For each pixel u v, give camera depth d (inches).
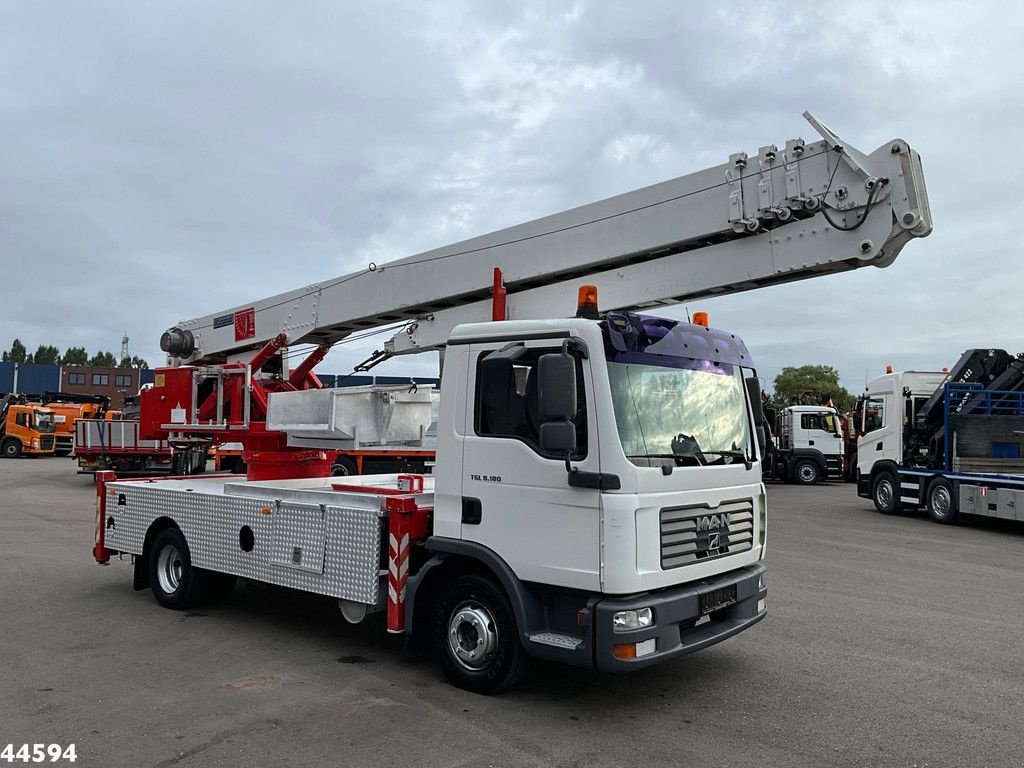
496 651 191.2
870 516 631.2
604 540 170.6
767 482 1058.7
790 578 358.0
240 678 208.5
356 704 188.9
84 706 186.4
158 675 210.4
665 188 314.7
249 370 322.3
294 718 179.3
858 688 205.5
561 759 158.4
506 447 188.9
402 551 206.8
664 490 179.2
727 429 209.6
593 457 174.1
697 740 169.3
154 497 295.7
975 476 553.3
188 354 478.3
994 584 348.5
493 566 187.9
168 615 277.7
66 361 4938.5
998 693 202.1
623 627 169.0
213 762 155.4
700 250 306.7
